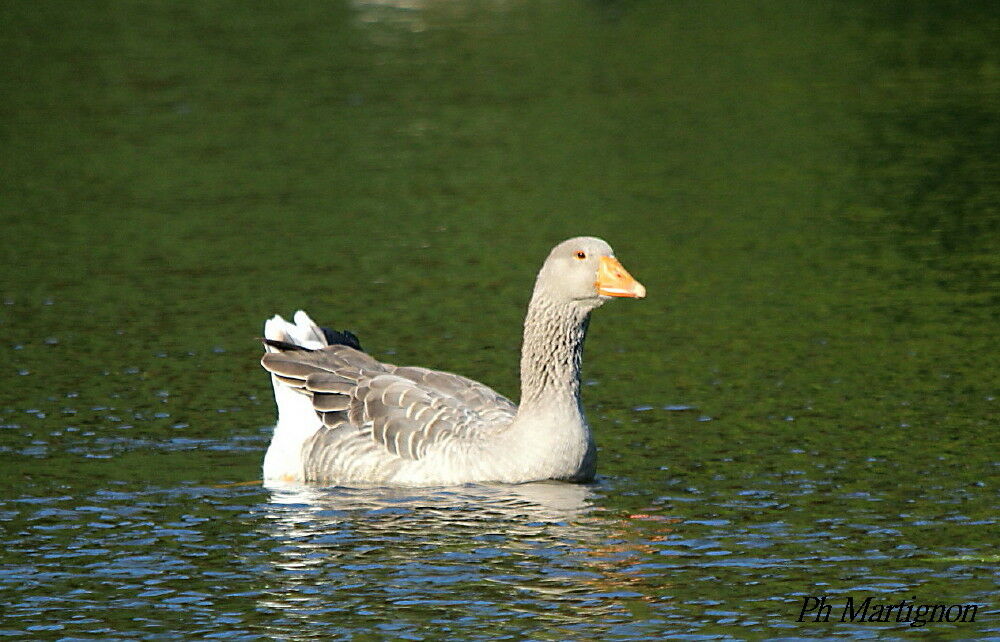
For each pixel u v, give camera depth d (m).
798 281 21.25
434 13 53.09
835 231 24.22
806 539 11.69
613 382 16.86
